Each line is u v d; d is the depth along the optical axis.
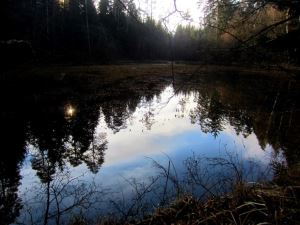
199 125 11.87
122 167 7.54
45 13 41.72
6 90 18.06
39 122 11.85
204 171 6.52
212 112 14.23
